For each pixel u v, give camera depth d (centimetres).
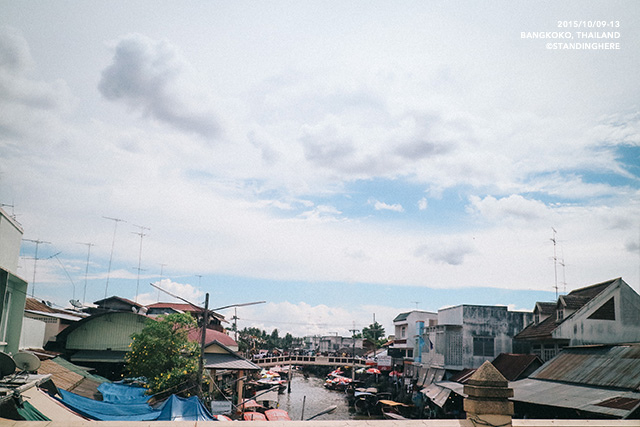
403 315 6975
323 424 488
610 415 1808
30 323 2409
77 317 4719
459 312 4359
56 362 2911
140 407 1841
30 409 991
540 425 545
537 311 3819
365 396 5053
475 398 546
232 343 5428
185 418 1688
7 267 1350
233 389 4178
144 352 3008
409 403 4541
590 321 3019
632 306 3050
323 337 13125
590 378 2311
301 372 11400
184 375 2930
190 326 3309
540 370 2798
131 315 4116
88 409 1625
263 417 2992
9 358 977
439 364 4388
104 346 4034
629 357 2294
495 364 3603
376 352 8494
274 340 15275
